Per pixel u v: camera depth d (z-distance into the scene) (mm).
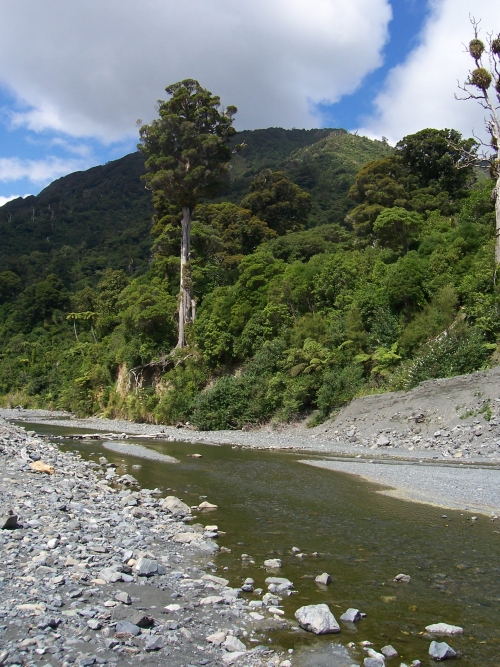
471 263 35938
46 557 8484
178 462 22578
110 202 184250
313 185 111188
